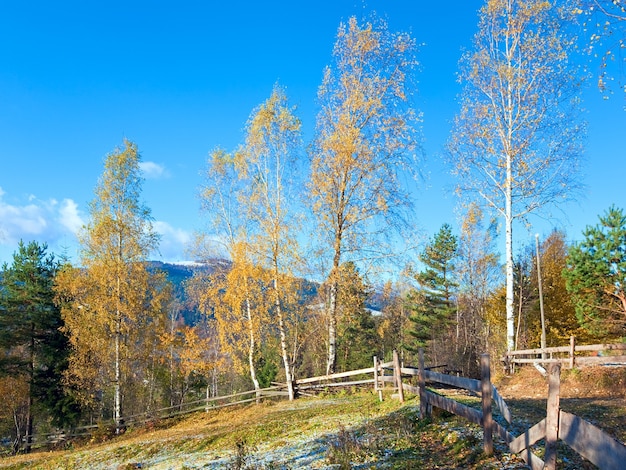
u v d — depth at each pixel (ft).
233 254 78.13
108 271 82.84
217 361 88.58
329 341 72.59
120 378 85.97
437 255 150.92
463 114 69.77
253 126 74.33
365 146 66.74
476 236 120.16
